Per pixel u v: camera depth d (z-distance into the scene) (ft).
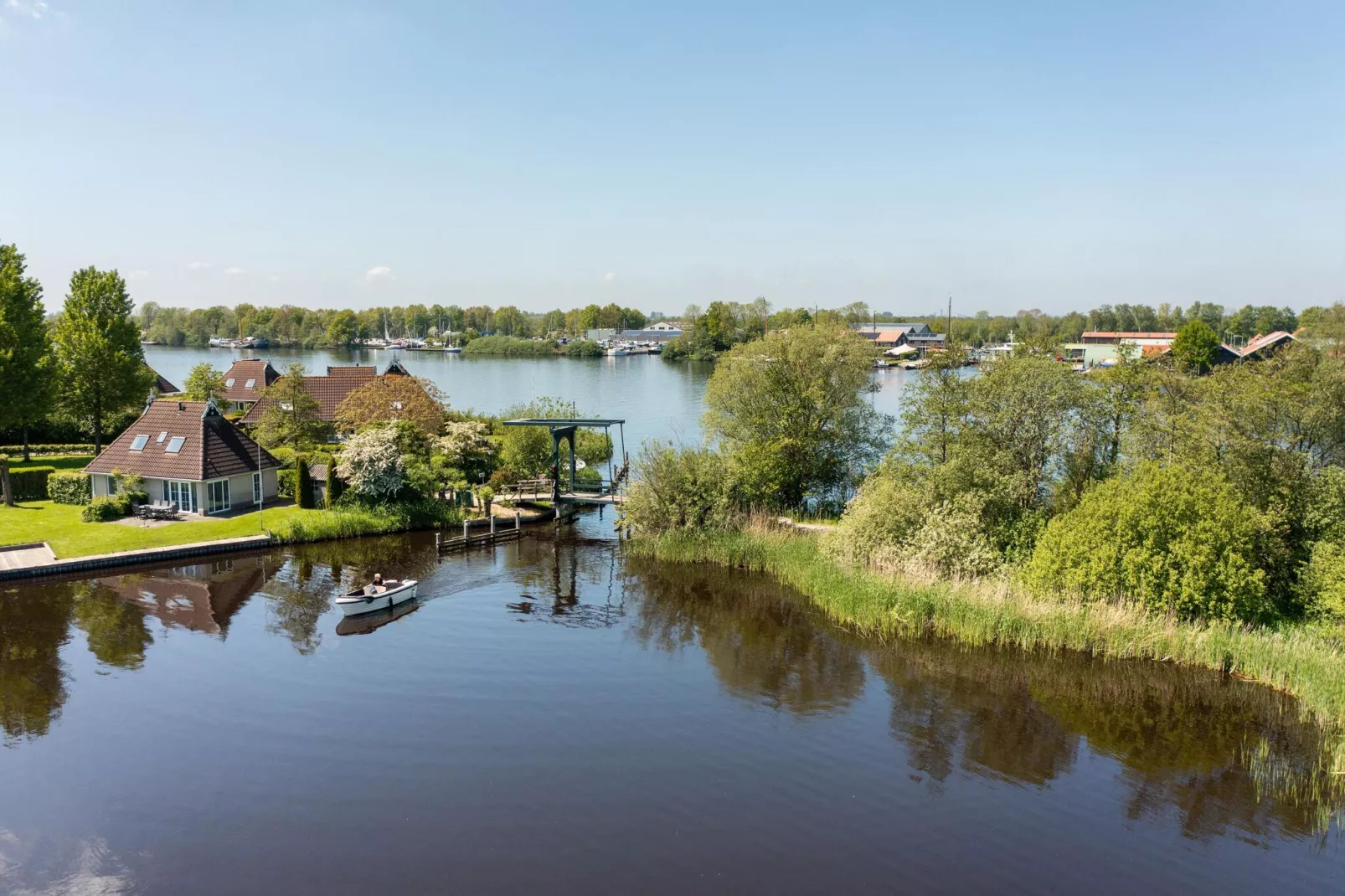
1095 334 588.09
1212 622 98.12
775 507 157.99
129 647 99.14
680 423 293.84
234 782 70.18
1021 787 71.26
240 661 95.81
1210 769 74.49
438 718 82.38
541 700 87.10
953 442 129.70
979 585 110.01
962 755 76.59
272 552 139.95
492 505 172.55
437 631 106.93
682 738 79.25
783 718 83.82
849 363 171.42
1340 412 107.86
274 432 189.78
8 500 156.76
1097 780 72.54
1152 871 59.93
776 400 165.89
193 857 59.88
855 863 60.29
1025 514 119.75
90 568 126.82
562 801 68.03
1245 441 107.76
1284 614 102.27
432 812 65.98
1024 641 100.68
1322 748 78.23
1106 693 89.56
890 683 92.17
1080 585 104.63
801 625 110.83
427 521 159.53
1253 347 361.10
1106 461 130.41
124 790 68.64
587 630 108.37
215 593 119.55
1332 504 102.58
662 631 108.47
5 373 165.27
